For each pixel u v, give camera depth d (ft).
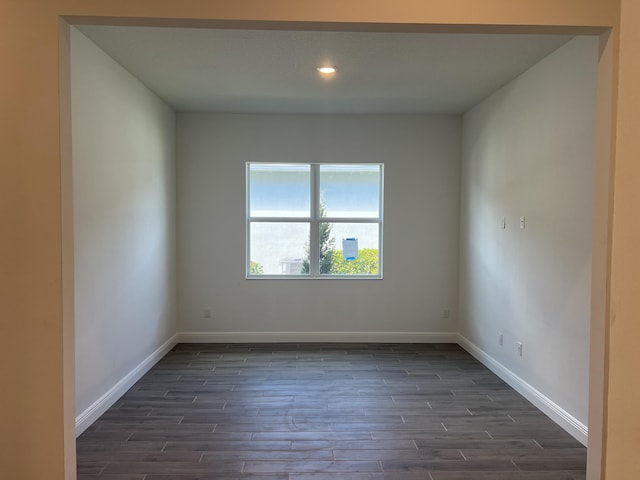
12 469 6.76
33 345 6.67
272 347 16.55
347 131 17.15
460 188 17.21
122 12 6.54
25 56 6.48
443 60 11.19
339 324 17.38
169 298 16.12
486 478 8.00
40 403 6.70
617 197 3.06
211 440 9.33
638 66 2.84
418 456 8.74
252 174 17.38
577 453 8.88
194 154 16.90
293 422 10.21
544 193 10.87
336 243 17.61
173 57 11.14
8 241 6.61
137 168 12.98
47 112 6.52
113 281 11.35
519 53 10.66
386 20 6.66
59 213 6.59
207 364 14.49
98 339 10.50
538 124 11.18
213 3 6.60
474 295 15.64
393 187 17.28
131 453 8.77
